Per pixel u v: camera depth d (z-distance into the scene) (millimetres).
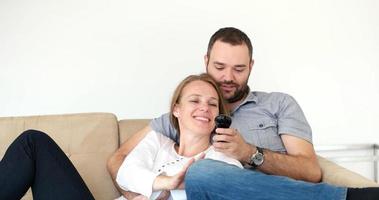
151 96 2016
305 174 1340
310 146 1451
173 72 2016
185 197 1229
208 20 2012
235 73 1520
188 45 2012
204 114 1391
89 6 1918
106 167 1583
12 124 1578
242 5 2025
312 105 2127
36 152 1310
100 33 1939
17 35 1879
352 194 969
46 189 1274
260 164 1312
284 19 2057
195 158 1324
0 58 1877
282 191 1017
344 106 2150
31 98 1923
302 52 2086
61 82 1938
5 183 1229
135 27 1965
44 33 1896
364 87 2150
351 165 2160
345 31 2102
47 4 1885
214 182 1080
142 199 1286
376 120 2166
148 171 1309
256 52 2059
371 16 2107
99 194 1562
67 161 1361
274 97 1591
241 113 1570
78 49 1932
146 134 1577
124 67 1979
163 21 1983
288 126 1478
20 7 1867
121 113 2006
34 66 1906
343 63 2119
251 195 1040
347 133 2158
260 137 1501
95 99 1975
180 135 1483
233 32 1544
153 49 1991
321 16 2076
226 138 1263
